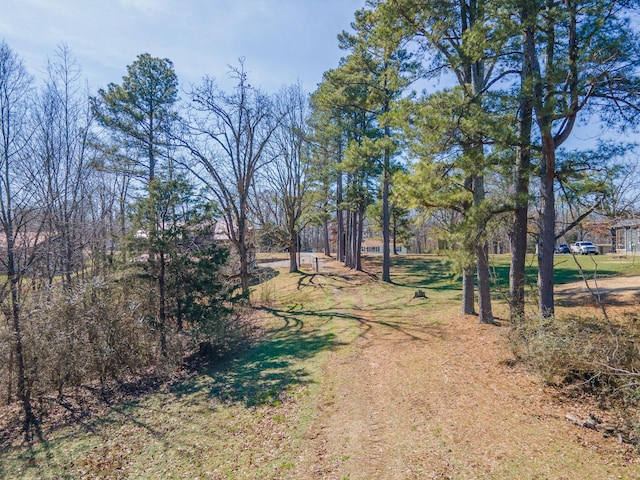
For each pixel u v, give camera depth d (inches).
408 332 433.4
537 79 287.6
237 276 757.9
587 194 325.7
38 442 270.7
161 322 430.3
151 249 431.8
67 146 619.2
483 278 414.3
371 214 992.2
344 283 882.8
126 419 291.7
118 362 392.5
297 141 1002.7
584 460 166.9
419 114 314.5
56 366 339.3
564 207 400.8
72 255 578.9
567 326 258.4
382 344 398.9
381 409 246.4
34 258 422.9
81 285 382.6
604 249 1264.8
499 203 349.4
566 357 242.7
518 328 283.7
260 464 198.8
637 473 154.5
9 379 324.2
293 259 1121.4
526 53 344.8
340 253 1365.7
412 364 324.2
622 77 288.0
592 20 280.8
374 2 628.1
